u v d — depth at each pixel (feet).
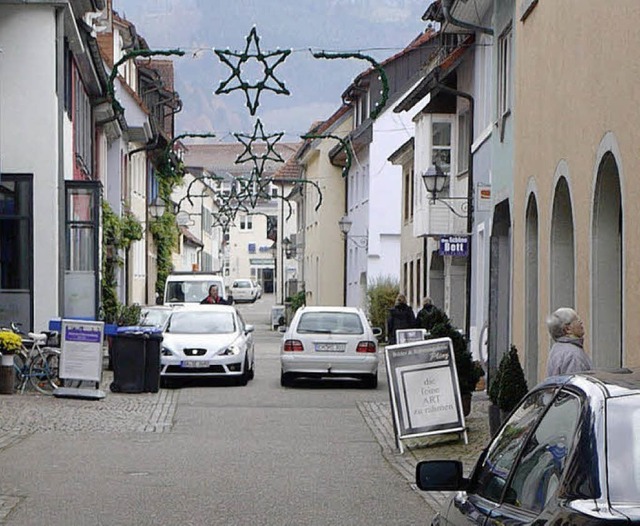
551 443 16.57
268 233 319.27
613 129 43.09
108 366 95.66
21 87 91.61
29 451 51.85
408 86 168.55
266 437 58.59
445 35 117.29
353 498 40.88
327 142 208.13
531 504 16.21
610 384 16.43
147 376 80.07
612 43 43.37
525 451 17.76
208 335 87.71
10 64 91.61
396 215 171.01
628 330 40.42
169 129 210.79
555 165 55.06
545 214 57.88
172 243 202.59
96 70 115.34
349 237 175.94
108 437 57.36
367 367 85.46
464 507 19.35
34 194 91.66
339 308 88.48
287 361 85.71
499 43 77.46
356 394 82.02
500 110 77.15
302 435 59.57
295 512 38.06
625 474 14.38
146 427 61.77
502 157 75.05
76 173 107.34
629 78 40.60
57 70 92.17
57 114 92.12
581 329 39.11
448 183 107.76
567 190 54.90
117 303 120.06
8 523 35.76
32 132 91.61
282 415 68.69
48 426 60.95
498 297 79.56
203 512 37.88
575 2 50.37
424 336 65.57
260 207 458.91
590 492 14.32
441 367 53.67
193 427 62.39
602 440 14.85
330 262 210.18
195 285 155.22
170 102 207.10
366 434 60.18
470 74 97.55
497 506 17.78
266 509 38.58
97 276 94.58
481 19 87.56
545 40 57.72
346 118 202.90
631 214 40.14
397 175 171.12
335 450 53.98
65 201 93.97
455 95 102.17
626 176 40.96
